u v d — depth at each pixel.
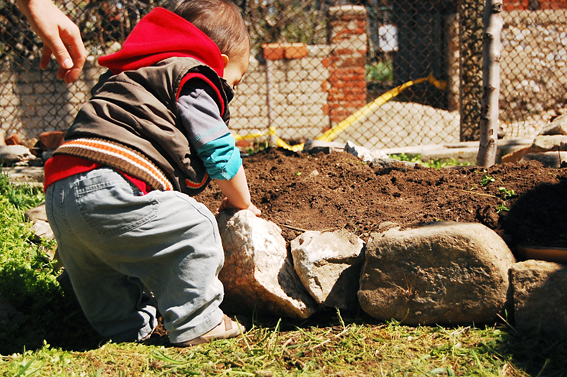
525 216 2.07
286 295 1.91
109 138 1.59
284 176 2.84
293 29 6.18
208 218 1.70
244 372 1.56
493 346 1.63
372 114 6.16
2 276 2.17
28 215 2.97
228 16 1.95
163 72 1.66
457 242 1.78
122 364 1.64
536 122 6.18
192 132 1.68
